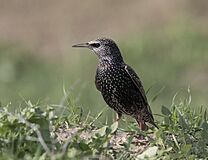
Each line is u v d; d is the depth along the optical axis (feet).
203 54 64.13
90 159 26.96
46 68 66.08
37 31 73.61
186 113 32.14
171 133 30.30
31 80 63.46
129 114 34.47
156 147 28.40
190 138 30.30
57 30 73.67
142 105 34.30
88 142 28.53
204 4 73.41
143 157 28.14
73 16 75.15
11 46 70.74
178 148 29.30
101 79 34.53
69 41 71.46
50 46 70.90
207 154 29.37
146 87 59.88
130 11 74.54
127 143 29.22
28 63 67.41
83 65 64.13
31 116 27.78
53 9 76.38
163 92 58.54
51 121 29.35
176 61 63.46
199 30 68.39
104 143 28.17
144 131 31.65
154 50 65.31
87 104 53.01
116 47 34.55
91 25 73.97
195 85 60.08
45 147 26.02
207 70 62.49
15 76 64.64
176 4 73.77
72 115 32.32
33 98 56.65
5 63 66.33
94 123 32.71
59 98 55.57
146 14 73.67
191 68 62.69
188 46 65.31
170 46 65.72
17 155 26.53
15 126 27.53
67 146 27.27
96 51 34.68
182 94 58.18
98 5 75.82
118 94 34.32
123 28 72.38
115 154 28.43
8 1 77.61
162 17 72.59
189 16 71.61
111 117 44.86
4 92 59.11
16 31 73.82
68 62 66.49
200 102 55.93
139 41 66.54
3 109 29.89
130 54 65.00
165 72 62.03
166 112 31.86
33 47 70.79
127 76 34.22
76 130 30.42
